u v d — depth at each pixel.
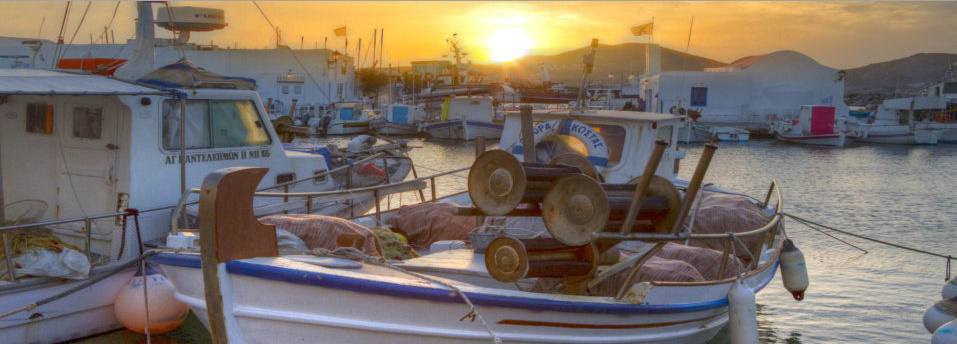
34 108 8.47
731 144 52.22
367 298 5.22
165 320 7.00
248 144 9.37
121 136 7.84
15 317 6.40
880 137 53.91
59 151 8.30
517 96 72.94
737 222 9.07
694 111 58.19
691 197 6.10
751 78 64.50
